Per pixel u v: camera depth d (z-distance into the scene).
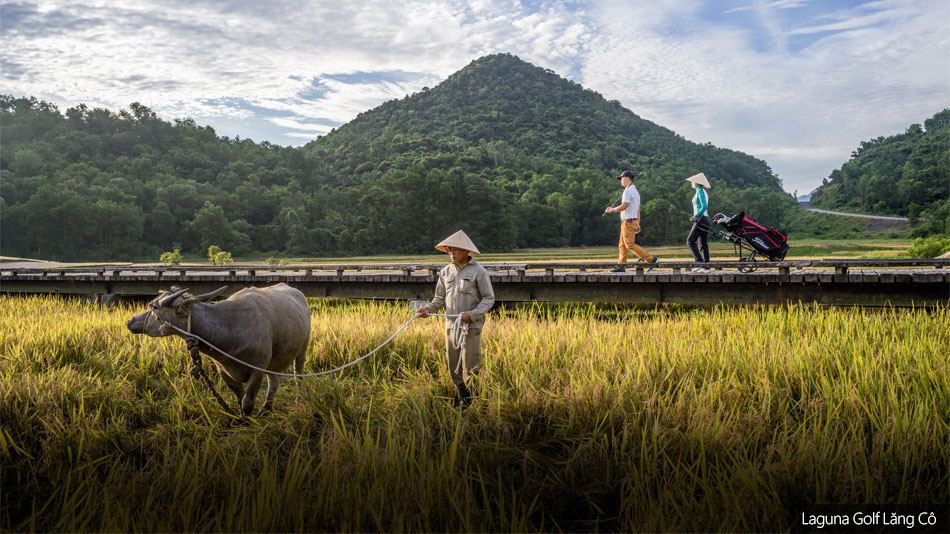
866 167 189.88
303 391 5.57
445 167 177.25
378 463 3.64
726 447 3.85
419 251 117.88
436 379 6.04
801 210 175.00
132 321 4.86
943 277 9.08
